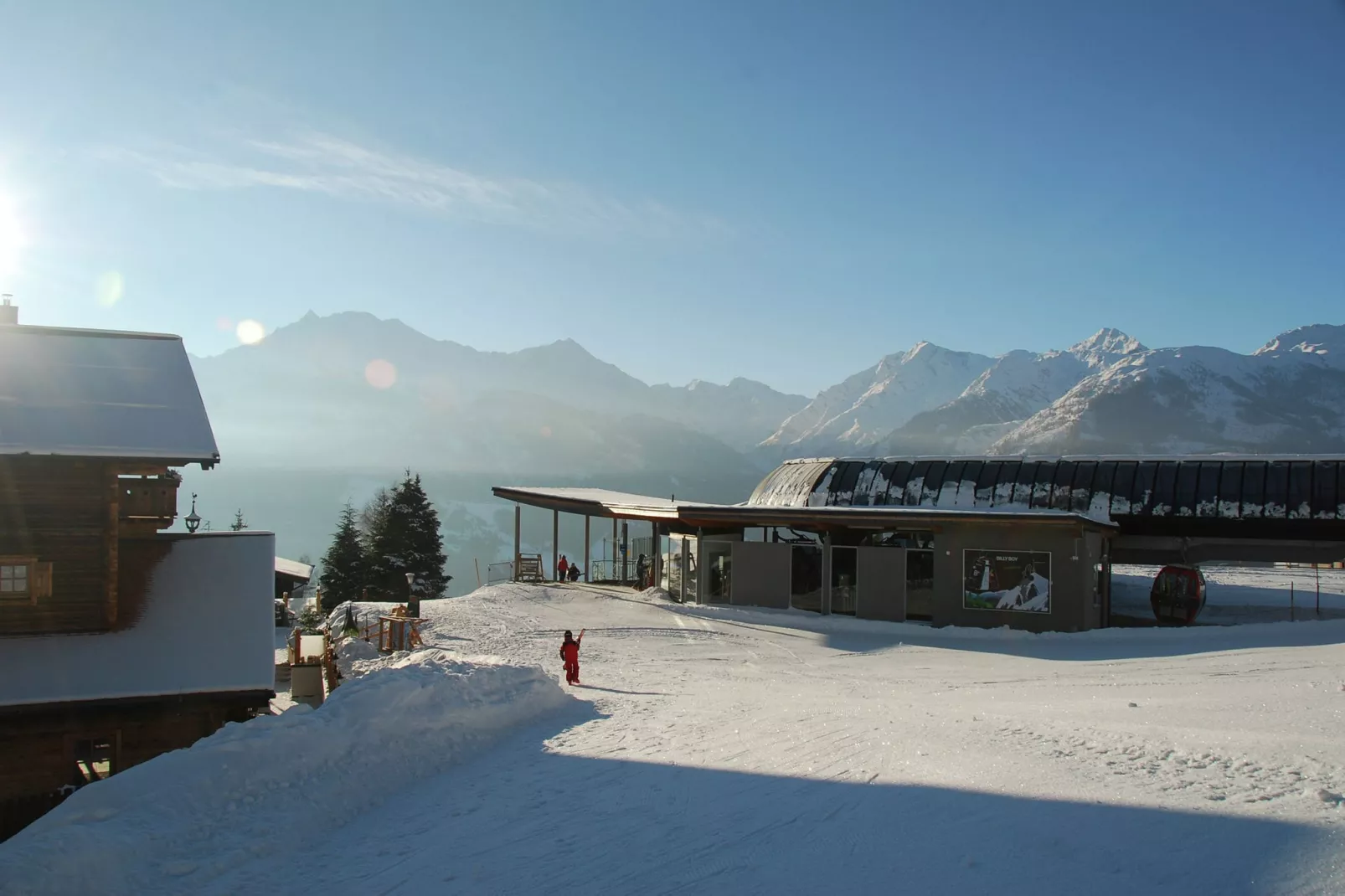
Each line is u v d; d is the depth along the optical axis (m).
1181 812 8.02
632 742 12.80
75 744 15.93
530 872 8.03
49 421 17.52
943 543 29.05
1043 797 8.77
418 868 8.36
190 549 19.05
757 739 12.52
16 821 15.45
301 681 23.73
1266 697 14.53
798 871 7.50
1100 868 7.01
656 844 8.45
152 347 21.55
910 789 9.45
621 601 34.97
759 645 26.31
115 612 17.06
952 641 26.44
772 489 45.16
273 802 10.02
